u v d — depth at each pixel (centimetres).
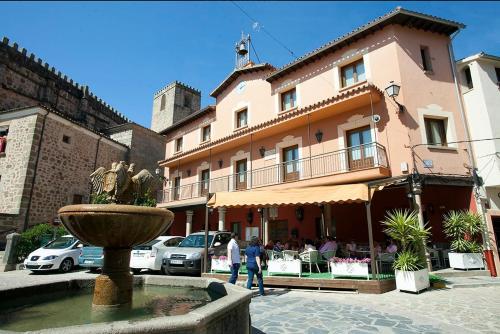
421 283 870
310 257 1041
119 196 539
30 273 1270
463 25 1390
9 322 351
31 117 1867
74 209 391
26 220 1736
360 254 1175
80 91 2698
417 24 1380
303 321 587
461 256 1124
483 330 530
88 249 1314
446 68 1386
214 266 1106
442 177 1177
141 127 2691
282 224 1608
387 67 1349
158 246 1248
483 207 1195
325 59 1577
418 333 514
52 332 227
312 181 1392
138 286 570
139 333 248
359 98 1297
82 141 2167
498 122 1275
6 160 1855
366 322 579
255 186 1655
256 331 527
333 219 1447
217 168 2039
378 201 1388
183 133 2469
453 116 1316
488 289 898
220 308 312
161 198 2264
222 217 1641
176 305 433
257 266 870
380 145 1264
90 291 516
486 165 1243
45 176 1875
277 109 1747
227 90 2120
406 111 1259
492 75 1348
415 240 905
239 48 2170
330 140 1460
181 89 3506
